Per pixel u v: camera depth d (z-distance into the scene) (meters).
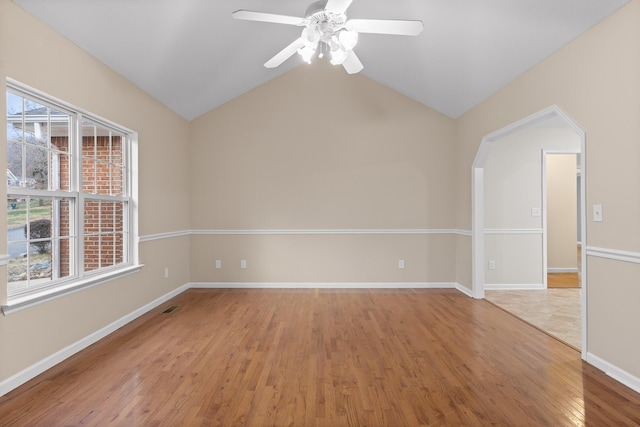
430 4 3.43
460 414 2.16
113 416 2.13
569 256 7.05
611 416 2.12
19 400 2.31
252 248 5.72
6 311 2.43
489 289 5.58
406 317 4.15
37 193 2.81
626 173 2.51
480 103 4.85
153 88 4.38
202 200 5.72
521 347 3.23
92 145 3.54
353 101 5.72
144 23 3.26
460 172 5.55
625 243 2.52
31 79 2.65
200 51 4.09
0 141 2.42
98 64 3.46
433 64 4.49
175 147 5.22
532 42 3.29
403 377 2.64
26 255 2.75
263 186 5.72
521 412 2.18
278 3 3.58
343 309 4.49
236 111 5.72
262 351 3.14
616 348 2.61
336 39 2.83
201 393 2.41
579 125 2.96
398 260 5.73
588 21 2.76
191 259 5.74
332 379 2.61
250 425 2.05
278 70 5.51
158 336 3.53
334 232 5.70
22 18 2.57
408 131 5.72
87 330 3.29
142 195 4.30
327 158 5.72
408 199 5.73
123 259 4.07
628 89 2.47
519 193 5.59
